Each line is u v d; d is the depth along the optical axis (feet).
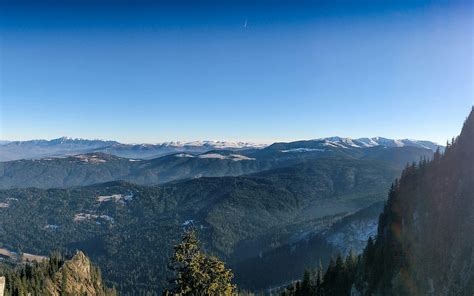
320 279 490.90
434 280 275.59
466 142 333.21
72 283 605.73
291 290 503.20
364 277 353.92
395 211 363.15
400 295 299.79
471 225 271.49
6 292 504.02
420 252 303.27
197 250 197.47
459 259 263.90
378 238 372.79
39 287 556.92
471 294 240.73
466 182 302.25
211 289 187.11
